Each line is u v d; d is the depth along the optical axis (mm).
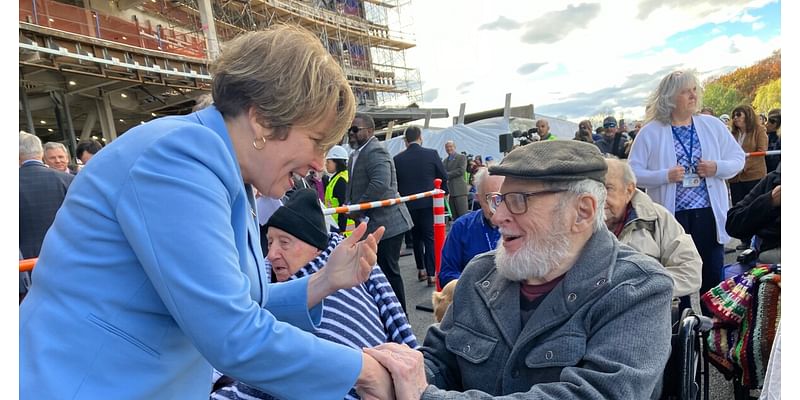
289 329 906
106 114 19609
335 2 37406
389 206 4133
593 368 1217
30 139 3688
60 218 880
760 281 2049
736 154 2953
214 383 1788
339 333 1523
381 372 1079
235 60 966
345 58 37531
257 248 1055
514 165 1406
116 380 821
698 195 2924
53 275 850
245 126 974
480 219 3000
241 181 955
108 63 15352
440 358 1608
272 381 873
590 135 7551
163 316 875
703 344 1665
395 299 1856
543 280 1451
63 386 787
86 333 815
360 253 1321
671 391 1445
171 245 786
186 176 819
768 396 1296
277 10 30469
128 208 800
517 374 1368
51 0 14000
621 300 1263
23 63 13547
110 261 826
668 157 2963
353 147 4605
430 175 5461
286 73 939
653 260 1371
